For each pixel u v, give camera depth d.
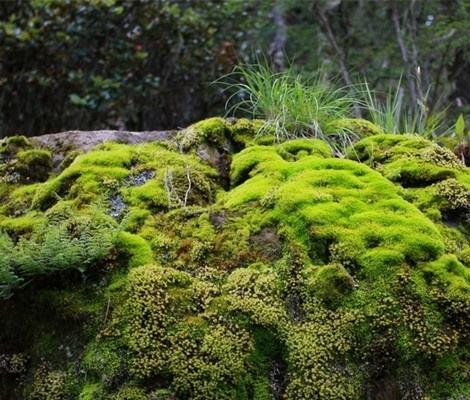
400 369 2.10
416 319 2.12
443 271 2.19
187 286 2.20
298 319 2.15
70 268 2.21
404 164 2.58
